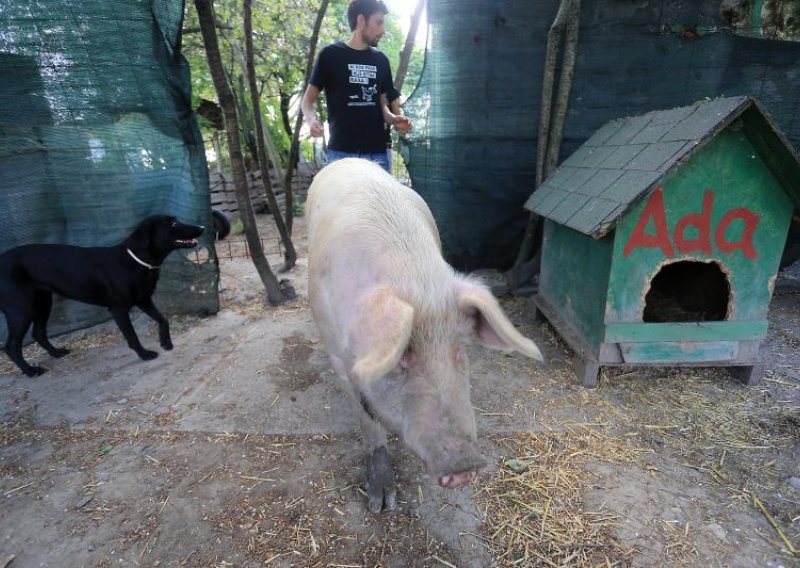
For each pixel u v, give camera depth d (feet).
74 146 12.16
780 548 6.48
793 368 10.71
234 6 23.20
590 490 7.48
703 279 11.65
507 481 7.66
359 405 7.06
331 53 12.57
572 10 12.29
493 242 15.97
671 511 7.07
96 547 6.79
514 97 14.15
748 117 8.04
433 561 6.41
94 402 10.23
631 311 9.46
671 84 13.74
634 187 8.52
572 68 12.79
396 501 7.36
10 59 11.08
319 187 9.55
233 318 14.28
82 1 11.03
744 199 8.79
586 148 12.26
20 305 11.10
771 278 9.32
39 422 9.62
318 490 7.64
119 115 12.19
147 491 7.75
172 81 12.00
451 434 4.60
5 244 11.93
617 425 8.95
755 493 7.38
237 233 26.48
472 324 5.34
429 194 15.56
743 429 8.78
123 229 13.24
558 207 10.85
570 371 10.75
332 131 13.39
